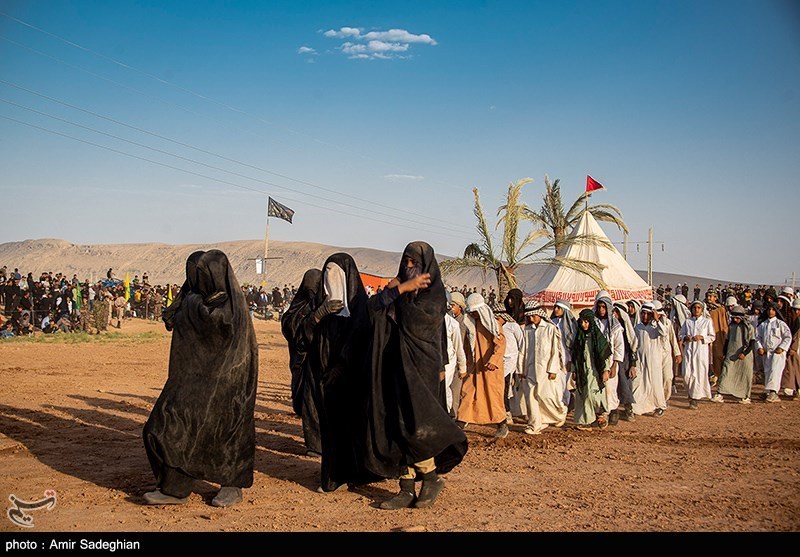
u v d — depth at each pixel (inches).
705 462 353.7
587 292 955.3
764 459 361.7
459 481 310.8
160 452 252.1
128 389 585.0
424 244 265.4
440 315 261.0
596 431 449.1
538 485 304.0
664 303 1104.2
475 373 414.0
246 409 264.2
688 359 560.1
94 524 238.8
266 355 999.0
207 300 255.3
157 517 248.1
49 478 301.0
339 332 280.1
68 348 948.0
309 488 296.7
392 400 259.0
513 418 501.0
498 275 943.7
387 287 260.5
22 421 427.5
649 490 295.6
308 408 358.6
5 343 975.0
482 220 925.2
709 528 242.1
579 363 450.9
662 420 499.2
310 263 5546.3
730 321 591.8
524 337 442.3
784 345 592.4
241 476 263.7
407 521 248.7
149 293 1593.3
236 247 6117.1
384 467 259.9
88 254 6781.5
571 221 1055.6
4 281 1211.9
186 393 254.4
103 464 328.5
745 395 588.4
